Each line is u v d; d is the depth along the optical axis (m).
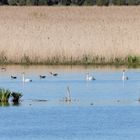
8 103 43.78
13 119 39.03
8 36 65.44
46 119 38.97
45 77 54.84
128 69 59.25
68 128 36.94
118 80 53.38
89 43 63.38
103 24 70.31
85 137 34.94
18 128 36.97
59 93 47.34
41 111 41.06
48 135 35.38
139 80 53.38
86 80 53.31
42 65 61.62
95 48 62.34
